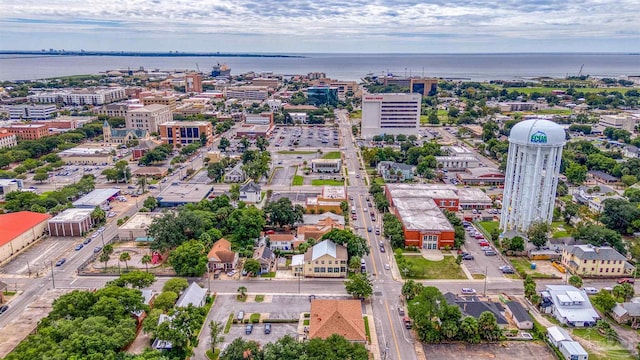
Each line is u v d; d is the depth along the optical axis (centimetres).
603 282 16225
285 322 13612
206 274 16675
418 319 12744
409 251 18625
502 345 12619
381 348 12444
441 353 12262
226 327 13325
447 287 15788
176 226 18200
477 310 13612
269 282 16150
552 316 14100
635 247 17662
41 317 13912
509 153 19388
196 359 11950
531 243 18288
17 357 10431
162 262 17688
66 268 17150
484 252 18612
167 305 13588
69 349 10588
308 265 16525
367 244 19325
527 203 19125
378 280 16312
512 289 15725
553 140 18125
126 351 12125
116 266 17300
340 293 15425
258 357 11150
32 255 18275
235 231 19412
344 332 12194
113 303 12556
